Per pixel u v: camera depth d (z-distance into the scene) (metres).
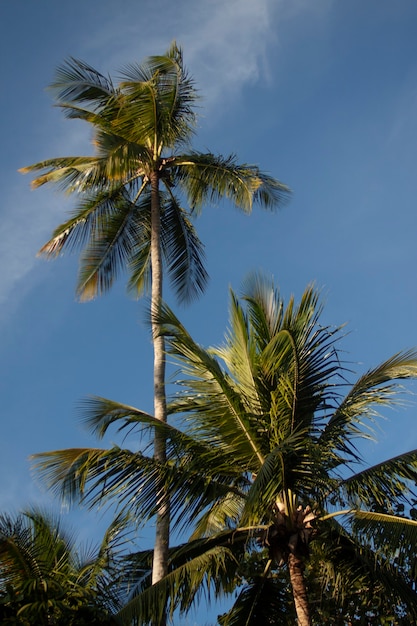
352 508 11.64
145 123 16.55
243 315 12.74
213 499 11.87
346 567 13.02
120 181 17.03
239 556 12.59
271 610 12.99
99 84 16.69
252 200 16.53
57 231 16.86
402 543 11.09
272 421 11.85
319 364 12.13
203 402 12.30
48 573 11.91
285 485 11.65
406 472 11.70
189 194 17.39
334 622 13.23
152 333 14.23
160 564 12.11
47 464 12.11
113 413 12.12
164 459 12.40
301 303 12.55
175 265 17.27
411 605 12.23
